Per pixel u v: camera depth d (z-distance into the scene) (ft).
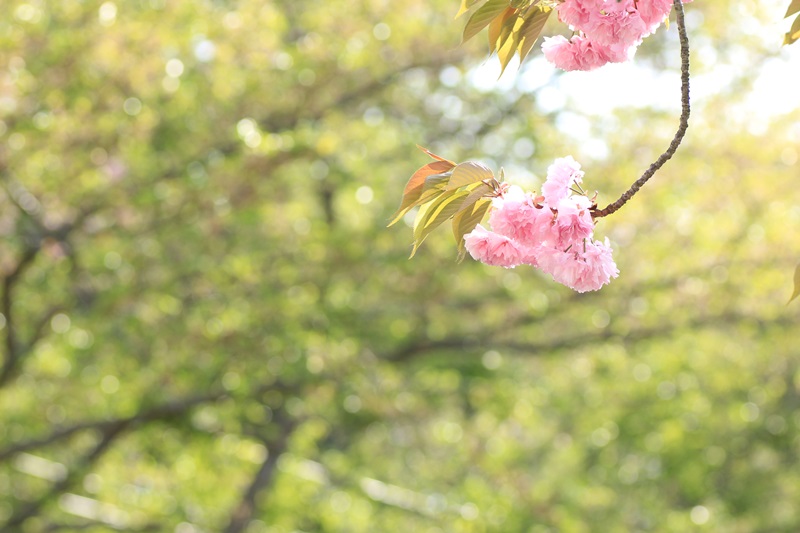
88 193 30.48
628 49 8.57
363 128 35.24
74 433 36.22
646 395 41.93
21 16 27.94
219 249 32.91
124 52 28.71
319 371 33.76
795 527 45.34
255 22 31.63
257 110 33.09
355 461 44.04
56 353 34.76
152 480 40.37
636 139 36.24
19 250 31.01
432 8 35.42
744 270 35.94
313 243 33.76
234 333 32.86
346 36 33.63
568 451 46.19
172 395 34.83
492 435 43.86
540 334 39.60
